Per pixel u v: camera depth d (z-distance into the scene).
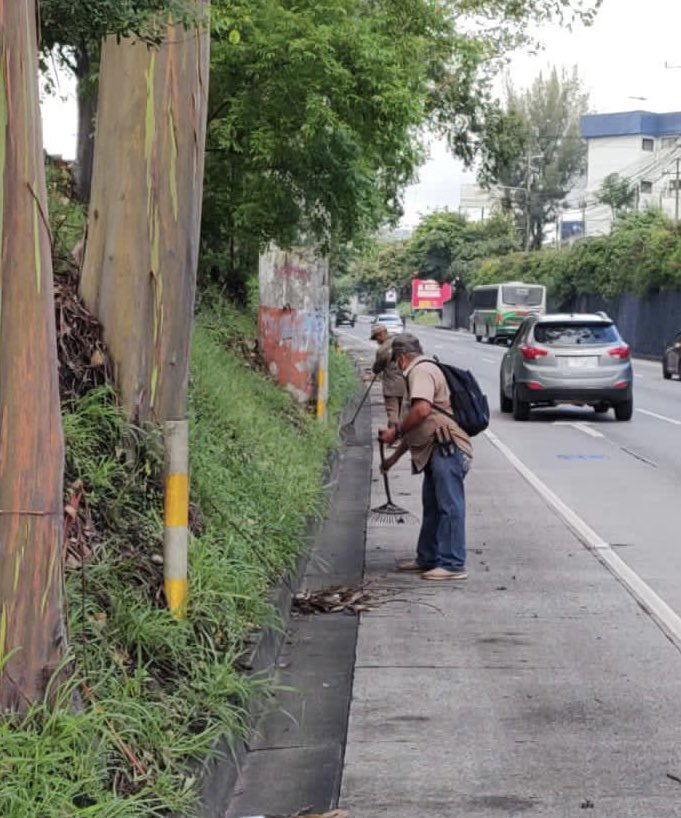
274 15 15.95
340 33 16.17
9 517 5.50
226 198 19.38
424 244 123.75
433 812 6.32
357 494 17.36
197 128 10.12
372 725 7.65
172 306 10.02
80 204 15.89
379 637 9.66
